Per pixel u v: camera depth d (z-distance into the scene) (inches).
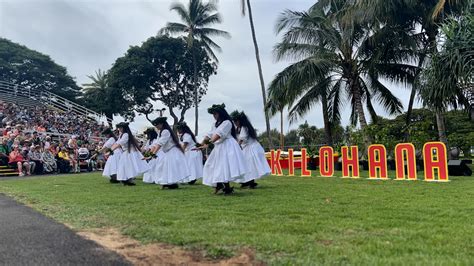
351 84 674.8
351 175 481.7
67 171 716.0
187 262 118.7
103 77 1887.3
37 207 229.3
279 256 120.3
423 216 181.2
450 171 449.1
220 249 128.3
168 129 357.4
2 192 320.5
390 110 737.6
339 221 171.5
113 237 150.8
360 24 613.9
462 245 127.8
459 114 1003.9
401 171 401.4
